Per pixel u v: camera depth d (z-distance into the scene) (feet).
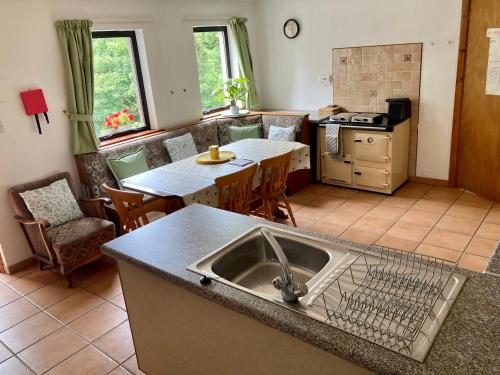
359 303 4.19
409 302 4.14
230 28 17.44
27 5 11.37
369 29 15.33
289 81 18.39
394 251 5.19
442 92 14.34
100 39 13.92
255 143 13.74
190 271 5.19
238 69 18.29
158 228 6.58
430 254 10.80
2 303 10.30
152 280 5.84
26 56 11.52
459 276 4.50
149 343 6.55
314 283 4.68
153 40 14.85
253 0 17.99
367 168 15.10
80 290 10.68
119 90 14.80
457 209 13.35
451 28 13.55
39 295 10.58
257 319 4.35
